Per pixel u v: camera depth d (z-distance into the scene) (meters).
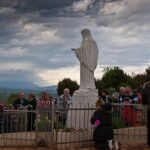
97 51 21.48
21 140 17.56
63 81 51.97
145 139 18.28
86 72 21.06
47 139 16.92
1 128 18.02
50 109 16.78
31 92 22.73
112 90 30.19
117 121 18.67
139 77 59.00
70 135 17.23
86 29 21.53
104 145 16.61
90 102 20.45
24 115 17.70
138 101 21.72
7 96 28.41
